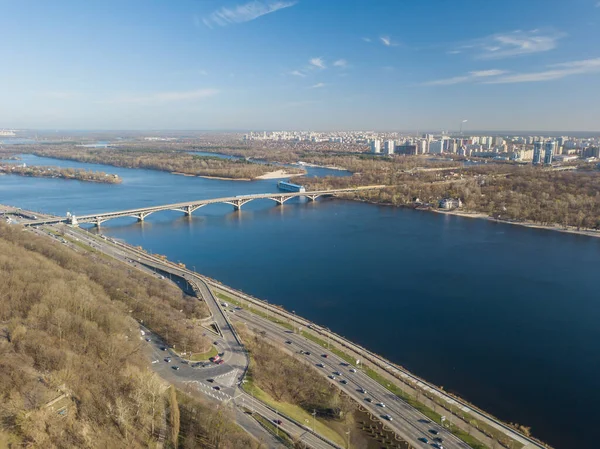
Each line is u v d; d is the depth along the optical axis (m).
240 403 138.12
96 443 108.25
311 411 145.50
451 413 146.88
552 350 193.12
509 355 189.00
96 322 165.12
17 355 135.12
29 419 109.25
